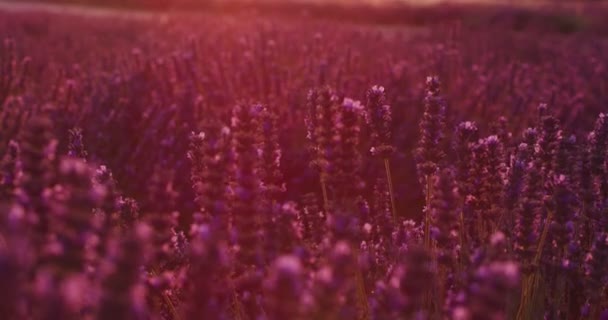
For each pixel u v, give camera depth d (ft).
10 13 55.26
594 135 11.38
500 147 11.10
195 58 28.22
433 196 10.81
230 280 8.48
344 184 9.18
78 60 32.07
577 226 11.54
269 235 8.54
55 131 18.83
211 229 8.08
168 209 7.87
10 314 5.10
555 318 10.54
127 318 5.49
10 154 8.82
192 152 10.53
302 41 35.50
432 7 79.20
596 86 27.40
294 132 19.39
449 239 9.59
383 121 11.28
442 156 11.12
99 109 21.71
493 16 71.87
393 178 17.70
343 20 76.02
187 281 8.60
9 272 4.94
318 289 6.07
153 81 24.89
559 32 67.62
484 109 22.56
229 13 71.00
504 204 10.66
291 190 16.98
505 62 36.73
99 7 85.66
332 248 8.10
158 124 19.77
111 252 5.57
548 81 28.43
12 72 24.27
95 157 18.44
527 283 10.19
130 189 17.51
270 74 24.23
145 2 83.92
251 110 9.00
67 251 5.79
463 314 6.25
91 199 5.92
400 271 7.91
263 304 8.87
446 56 29.55
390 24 76.38
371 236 11.57
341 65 24.82
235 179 8.83
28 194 6.37
